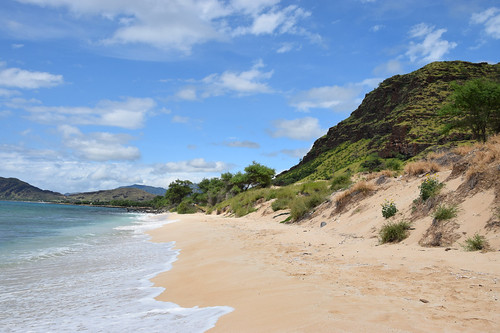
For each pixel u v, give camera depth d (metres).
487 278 5.16
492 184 8.27
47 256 11.16
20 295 6.47
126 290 6.75
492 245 6.62
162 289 6.73
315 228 14.85
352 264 7.36
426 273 5.88
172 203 125.06
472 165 9.37
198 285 6.77
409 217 10.16
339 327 3.55
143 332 4.23
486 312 3.79
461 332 3.26
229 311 4.84
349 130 193.62
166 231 21.25
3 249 12.65
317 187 25.53
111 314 5.18
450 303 4.23
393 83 179.50
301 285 5.83
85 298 6.20
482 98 37.75
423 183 10.50
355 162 137.25
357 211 13.88
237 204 36.91
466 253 6.70
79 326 4.62
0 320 5.03
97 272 8.59
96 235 19.02
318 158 189.50
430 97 139.50
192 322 4.50
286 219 19.84
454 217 8.23
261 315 4.42
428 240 8.22
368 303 4.43
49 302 5.97
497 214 7.34
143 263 9.86
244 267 7.94
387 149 118.06
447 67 156.62
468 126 41.25
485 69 152.62
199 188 118.50
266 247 11.10
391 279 5.76
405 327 3.44
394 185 14.12
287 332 3.60
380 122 162.00
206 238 15.22
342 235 11.89
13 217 37.19
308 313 4.20
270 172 65.56
